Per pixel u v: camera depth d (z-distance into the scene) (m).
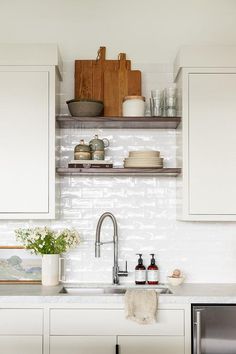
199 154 3.54
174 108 3.70
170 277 3.69
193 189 3.53
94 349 3.20
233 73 3.57
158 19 3.97
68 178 3.88
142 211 3.87
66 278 3.83
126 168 3.62
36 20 3.96
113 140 3.91
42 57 3.56
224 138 3.54
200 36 3.96
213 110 3.55
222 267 3.84
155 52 3.95
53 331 3.20
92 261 3.84
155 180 3.89
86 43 3.95
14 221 3.83
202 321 3.18
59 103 3.86
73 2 3.96
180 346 3.19
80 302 3.21
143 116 3.64
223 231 3.86
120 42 3.96
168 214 3.87
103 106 3.74
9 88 3.55
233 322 3.19
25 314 3.21
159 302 3.21
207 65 3.56
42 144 3.53
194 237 3.85
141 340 3.19
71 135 3.90
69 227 3.86
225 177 3.53
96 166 3.62
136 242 3.85
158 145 3.91
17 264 3.80
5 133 3.54
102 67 3.90
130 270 3.84
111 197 3.88
